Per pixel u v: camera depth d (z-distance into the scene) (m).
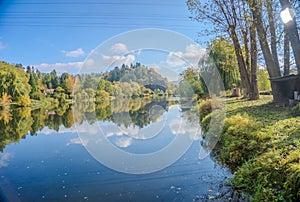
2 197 2.89
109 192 2.91
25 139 7.05
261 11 6.63
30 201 2.77
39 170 3.89
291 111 5.17
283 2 5.06
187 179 3.15
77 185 3.19
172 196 2.73
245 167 2.92
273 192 2.19
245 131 3.95
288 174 2.17
